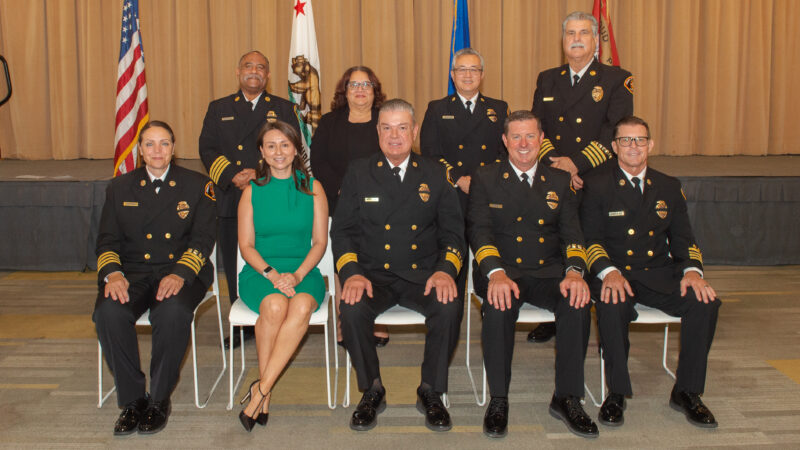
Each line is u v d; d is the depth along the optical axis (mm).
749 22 7352
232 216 3346
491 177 2820
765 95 7434
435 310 2537
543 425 2531
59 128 7121
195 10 7035
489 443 2391
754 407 2666
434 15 7246
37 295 4238
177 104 7215
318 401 2758
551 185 2773
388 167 2766
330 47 7188
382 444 2383
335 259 2781
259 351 2576
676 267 2748
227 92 7184
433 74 7336
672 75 7375
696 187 4750
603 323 2566
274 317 2531
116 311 2461
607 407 2562
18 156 7102
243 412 2467
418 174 2764
